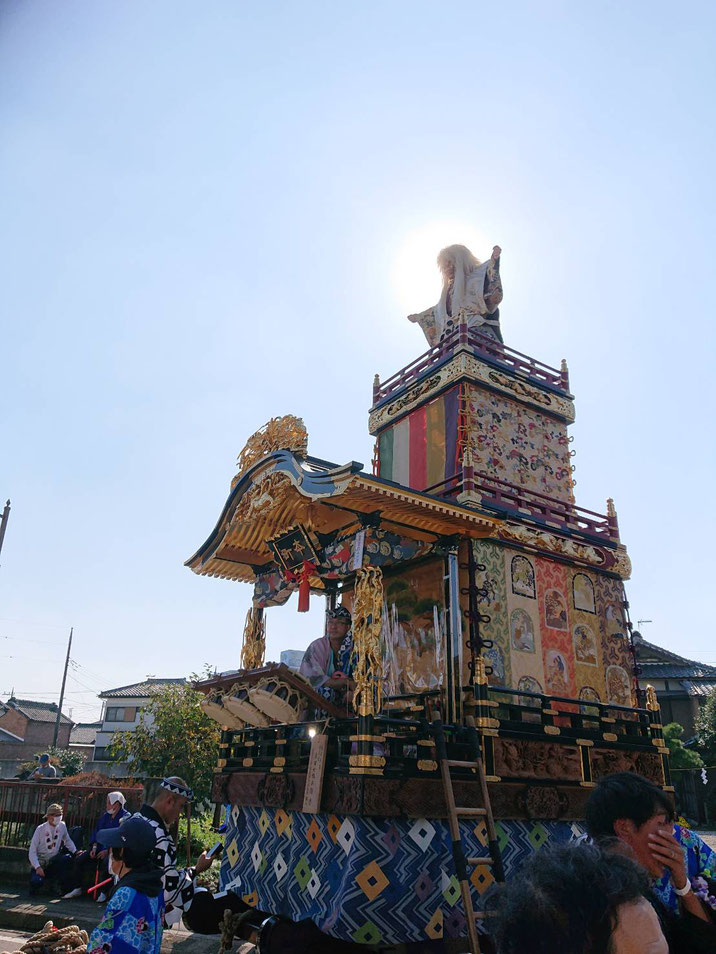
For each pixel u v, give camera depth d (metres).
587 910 2.33
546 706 9.90
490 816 7.61
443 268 15.19
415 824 7.57
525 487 12.26
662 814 3.48
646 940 2.35
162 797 5.46
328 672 9.42
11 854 13.93
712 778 30.70
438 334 14.92
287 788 8.41
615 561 12.09
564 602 11.19
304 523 9.84
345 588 12.18
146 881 5.07
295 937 7.64
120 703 51.38
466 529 10.03
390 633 10.98
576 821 9.05
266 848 8.95
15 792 15.11
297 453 9.72
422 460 12.71
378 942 6.86
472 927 6.61
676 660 40.88
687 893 3.35
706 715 32.94
